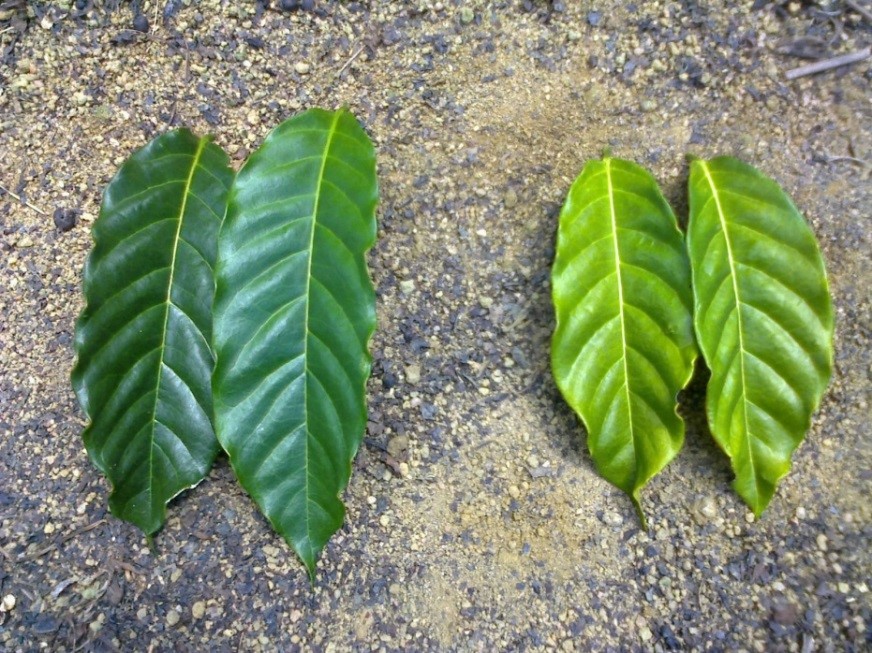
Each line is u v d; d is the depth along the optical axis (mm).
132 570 327
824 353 315
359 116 350
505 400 344
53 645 317
